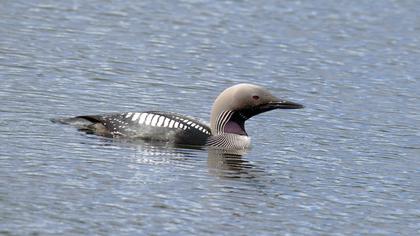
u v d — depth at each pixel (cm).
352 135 1719
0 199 1256
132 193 1323
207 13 2614
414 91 2070
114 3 2648
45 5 2567
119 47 2245
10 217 1204
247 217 1268
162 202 1298
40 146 1500
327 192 1395
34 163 1415
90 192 1312
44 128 1597
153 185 1363
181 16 2570
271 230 1230
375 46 2434
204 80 2031
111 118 1611
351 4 2788
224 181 1407
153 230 1200
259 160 1535
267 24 2553
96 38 2309
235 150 1580
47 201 1265
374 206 1348
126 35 2361
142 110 1773
